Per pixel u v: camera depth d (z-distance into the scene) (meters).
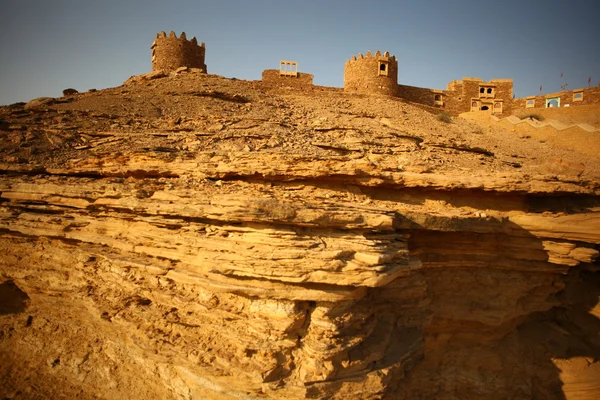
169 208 11.12
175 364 10.62
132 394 11.30
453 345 15.54
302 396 9.63
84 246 12.95
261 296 10.05
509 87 41.88
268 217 9.88
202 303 10.87
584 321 17.27
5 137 16.25
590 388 15.42
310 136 18.58
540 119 37.38
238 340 10.12
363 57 35.22
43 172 14.58
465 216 13.20
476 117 38.28
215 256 10.33
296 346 10.16
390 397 11.77
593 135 27.91
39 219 13.13
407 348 12.14
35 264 13.62
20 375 12.38
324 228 10.52
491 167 17.98
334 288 10.05
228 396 9.95
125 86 27.67
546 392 15.56
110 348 12.23
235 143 16.11
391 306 12.73
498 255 14.80
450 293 14.88
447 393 15.09
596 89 38.66
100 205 12.66
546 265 14.97
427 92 39.41
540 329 17.16
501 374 15.60
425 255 14.15
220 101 24.62
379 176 13.41
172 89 25.91
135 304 11.73
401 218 11.95
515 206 15.08
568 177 14.95
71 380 12.08
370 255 9.84
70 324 13.08
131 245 12.05
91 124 18.56
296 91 32.44
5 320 13.70
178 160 14.09
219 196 10.92
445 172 14.82
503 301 15.05
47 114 19.52
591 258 14.15
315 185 13.40
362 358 10.62
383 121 26.02
